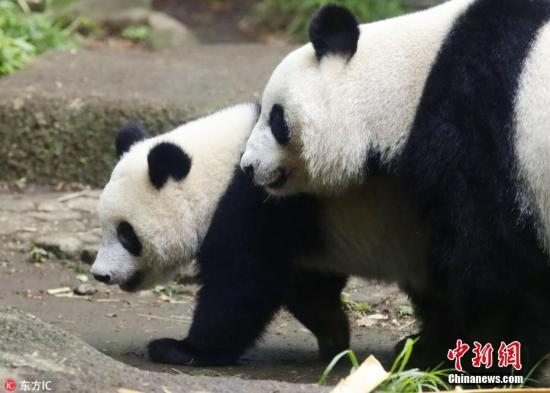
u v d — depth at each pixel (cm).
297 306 1816
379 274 1766
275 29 4372
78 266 2241
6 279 2178
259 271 1725
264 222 1716
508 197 1441
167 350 1744
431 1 3978
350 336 1881
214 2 4797
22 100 2828
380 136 1539
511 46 1462
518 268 1470
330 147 1549
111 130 2775
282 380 1656
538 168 1420
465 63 1475
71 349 1345
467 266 1484
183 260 1811
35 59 3281
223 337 1736
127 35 3894
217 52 3556
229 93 2870
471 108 1457
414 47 1541
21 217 2477
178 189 1773
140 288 1845
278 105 1587
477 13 1505
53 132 2798
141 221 1777
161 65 3281
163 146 1739
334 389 1265
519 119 1431
